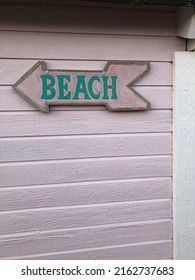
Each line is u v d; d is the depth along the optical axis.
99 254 1.77
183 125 1.77
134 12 1.70
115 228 1.78
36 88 1.60
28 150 1.64
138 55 1.73
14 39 1.58
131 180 1.78
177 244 1.83
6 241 1.65
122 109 1.70
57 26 1.62
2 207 1.64
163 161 1.81
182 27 1.69
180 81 1.75
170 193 1.83
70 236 1.73
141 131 1.76
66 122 1.67
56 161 1.68
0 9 1.55
